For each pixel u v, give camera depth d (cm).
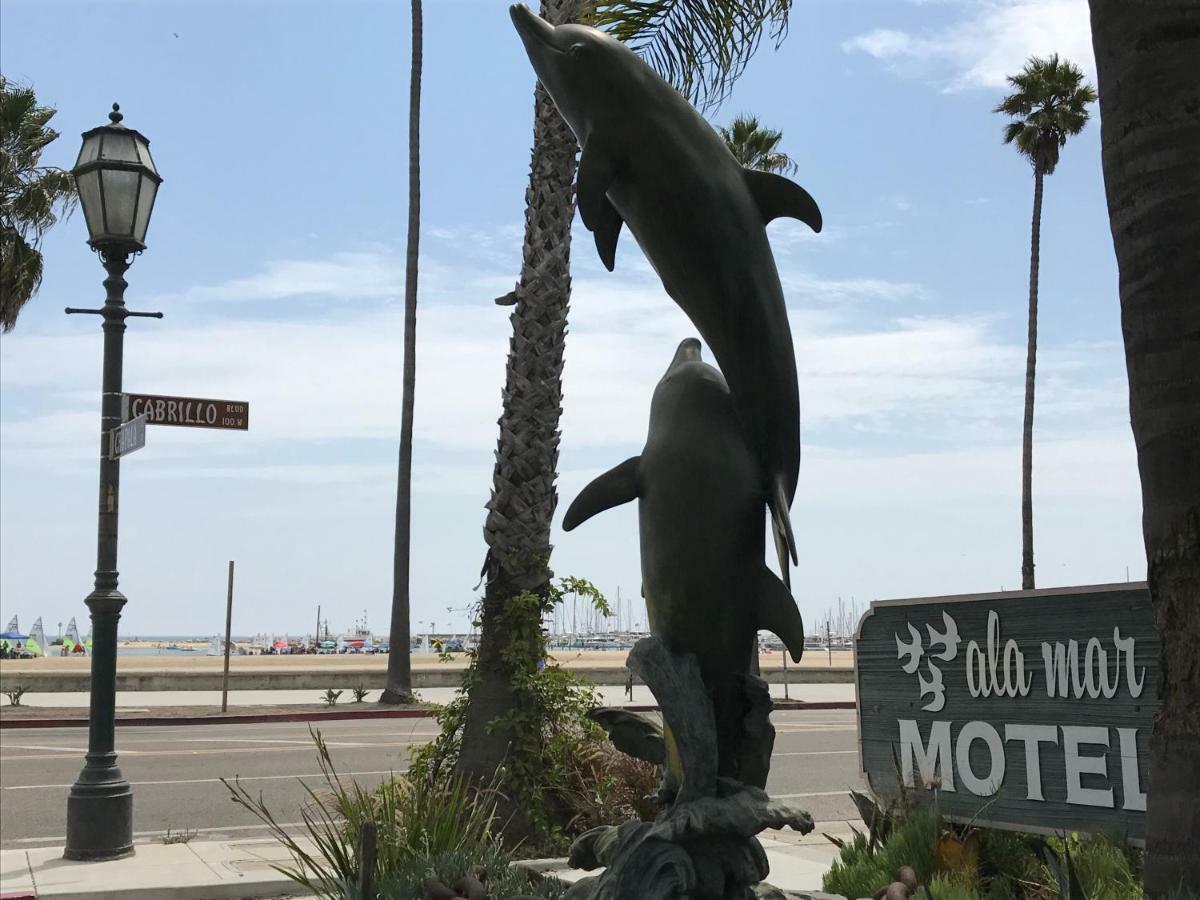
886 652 756
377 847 583
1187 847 371
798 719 2341
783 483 422
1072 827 617
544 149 940
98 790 845
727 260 414
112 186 882
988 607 681
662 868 420
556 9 926
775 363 420
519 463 897
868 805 724
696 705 412
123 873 779
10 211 2544
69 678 2838
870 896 602
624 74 416
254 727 2056
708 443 425
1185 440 377
